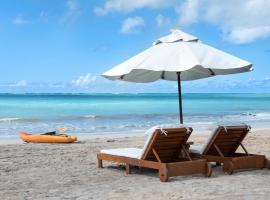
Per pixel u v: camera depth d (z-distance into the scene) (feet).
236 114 122.11
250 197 20.34
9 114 120.16
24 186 24.47
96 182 25.25
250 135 57.06
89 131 70.23
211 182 24.26
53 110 144.46
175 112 131.23
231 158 26.68
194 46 26.96
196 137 55.67
